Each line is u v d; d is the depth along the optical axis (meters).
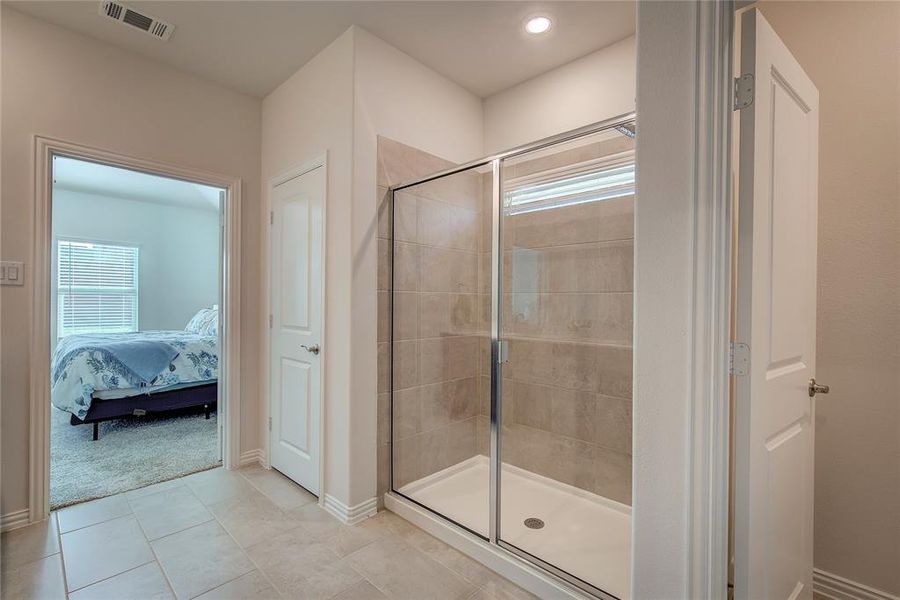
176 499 2.47
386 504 2.41
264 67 2.66
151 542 2.04
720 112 1.04
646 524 1.14
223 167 2.88
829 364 1.71
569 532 2.05
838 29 1.68
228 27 2.28
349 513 2.24
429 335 2.57
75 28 2.28
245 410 2.99
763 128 1.11
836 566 1.70
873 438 1.62
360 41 2.29
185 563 1.89
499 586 1.77
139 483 2.68
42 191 2.20
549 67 2.67
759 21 1.09
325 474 2.40
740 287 1.08
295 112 2.71
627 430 2.15
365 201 2.31
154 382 3.77
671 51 1.10
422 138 2.62
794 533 1.39
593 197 2.18
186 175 2.71
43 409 2.21
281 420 2.83
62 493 2.52
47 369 2.23
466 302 2.47
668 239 1.10
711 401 1.04
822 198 1.71
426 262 2.54
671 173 1.09
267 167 3.01
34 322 2.17
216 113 2.85
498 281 2.33
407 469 2.50
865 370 1.64
